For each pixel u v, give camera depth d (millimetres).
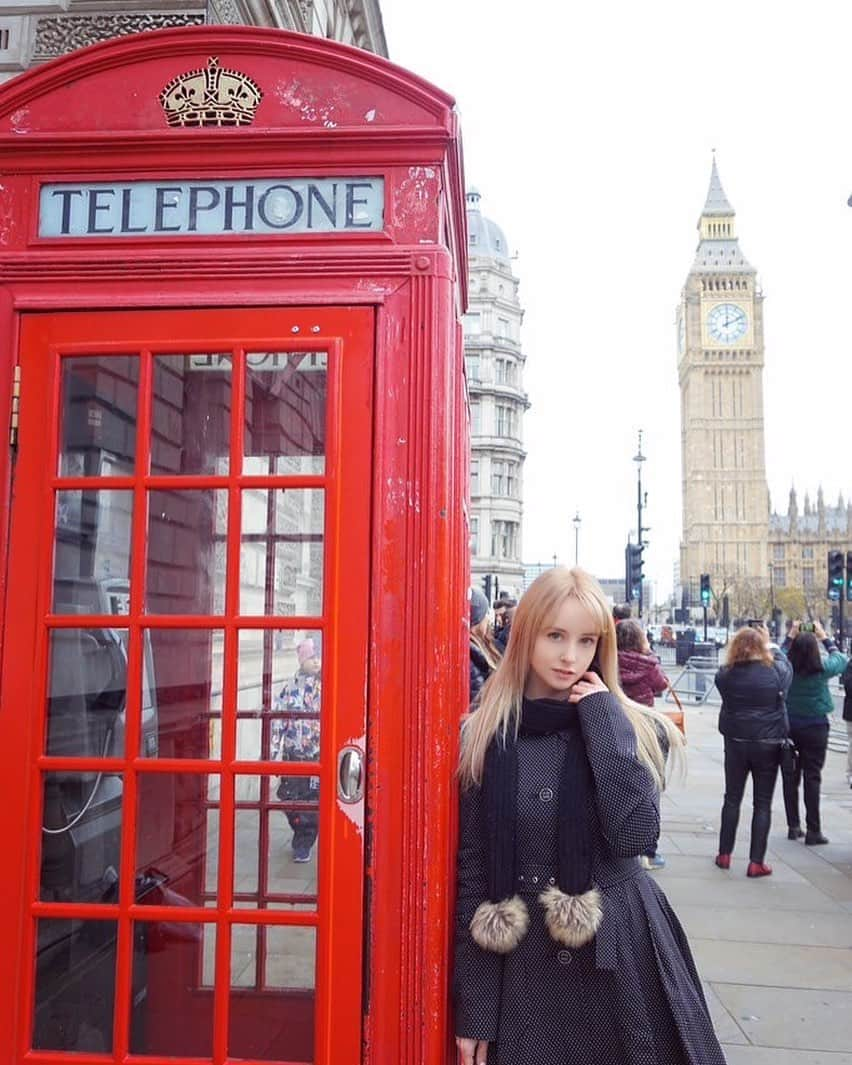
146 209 2508
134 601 2422
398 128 2465
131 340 2469
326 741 2342
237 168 2492
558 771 2291
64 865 2479
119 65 2561
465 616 3672
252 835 2463
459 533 2951
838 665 7746
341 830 2320
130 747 2406
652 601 112562
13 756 2396
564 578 2398
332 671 2357
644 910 2242
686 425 128625
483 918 2195
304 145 2480
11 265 2500
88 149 2510
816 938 5309
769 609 94875
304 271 2457
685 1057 2111
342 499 2400
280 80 2531
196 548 2496
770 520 133750
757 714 6688
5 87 2570
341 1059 2268
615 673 2482
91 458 2504
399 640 2354
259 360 2500
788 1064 3764
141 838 2502
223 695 2393
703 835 8016
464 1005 2213
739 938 5309
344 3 11055
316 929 2348
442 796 2312
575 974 2189
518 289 64562
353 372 2428
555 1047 2162
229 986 2367
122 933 2375
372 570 2371
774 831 8188
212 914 2354
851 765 10211
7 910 2367
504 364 61812
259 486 2410
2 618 2426
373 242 2457
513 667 2396
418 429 2396
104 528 2502
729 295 125438
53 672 2479
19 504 2445
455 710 2645
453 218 2768
